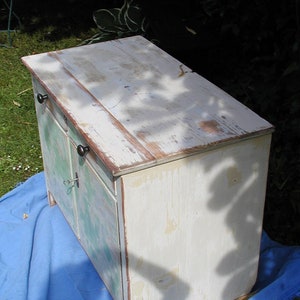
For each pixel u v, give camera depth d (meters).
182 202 1.72
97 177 1.75
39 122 2.31
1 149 3.01
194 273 1.90
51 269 2.22
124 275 1.77
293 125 2.66
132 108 1.85
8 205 2.58
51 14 4.62
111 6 4.62
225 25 3.09
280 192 2.60
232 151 1.71
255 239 1.97
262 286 2.12
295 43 2.62
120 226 1.67
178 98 1.91
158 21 3.31
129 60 2.20
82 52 2.27
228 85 3.13
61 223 2.44
